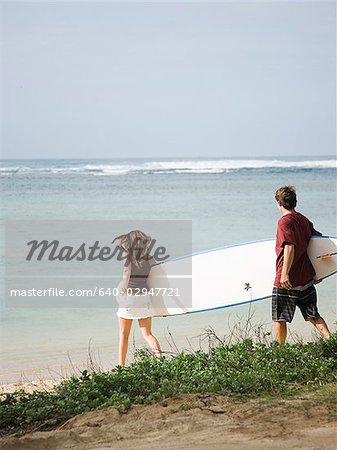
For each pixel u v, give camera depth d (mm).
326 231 24406
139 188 51219
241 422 5273
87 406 6027
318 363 6762
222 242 21625
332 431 4941
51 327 11625
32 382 8453
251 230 24734
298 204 36031
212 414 5488
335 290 14141
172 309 9047
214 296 9141
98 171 69438
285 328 8070
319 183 53812
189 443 4910
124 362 8508
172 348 9906
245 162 75000
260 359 6922
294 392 6078
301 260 8055
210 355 7457
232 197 41625
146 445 4953
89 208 36594
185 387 6223
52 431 5414
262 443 4797
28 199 43250
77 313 12742
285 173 66688
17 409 6074
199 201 39156
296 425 5125
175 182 57344
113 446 4988
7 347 10359
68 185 54750
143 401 6059
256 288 9242
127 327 8531
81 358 9719
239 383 6242
